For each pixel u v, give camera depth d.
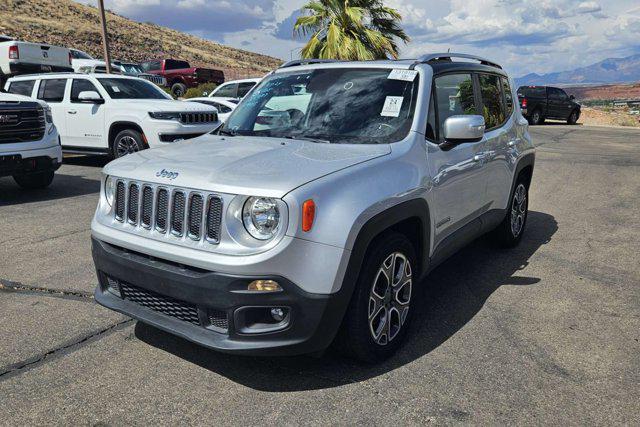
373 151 3.37
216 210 2.85
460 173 4.03
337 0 18.62
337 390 3.01
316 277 2.79
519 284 4.63
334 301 2.85
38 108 7.60
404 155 3.45
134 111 9.61
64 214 6.83
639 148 14.80
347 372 3.20
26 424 2.69
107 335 3.62
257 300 2.75
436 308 4.13
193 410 2.81
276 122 4.00
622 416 2.78
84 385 3.04
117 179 3.32
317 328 2.84
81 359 3.31
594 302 4.25
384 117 3.72
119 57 54.28
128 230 3.22
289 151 3.32
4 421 2.71
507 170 5.02
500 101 5.14
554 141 16.59
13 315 3.91
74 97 10.31
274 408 2.83
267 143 3.57
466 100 4.44
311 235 2.77
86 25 67.06
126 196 3.24
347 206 2.88
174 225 3.02
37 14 63.56
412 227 3.61
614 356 3.39
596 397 2.94
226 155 3.27
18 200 7.64
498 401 2.90
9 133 7.23
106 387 3.02
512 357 3.37
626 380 3.12
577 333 3.71
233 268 2.73
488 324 3.85
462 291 4.47
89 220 6.55
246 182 2.82
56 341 3.53
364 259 3.06
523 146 5.44
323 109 3.91
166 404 2.87
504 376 3.15
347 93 3.95
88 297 4.25
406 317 3.50
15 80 10.99
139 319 3.16
